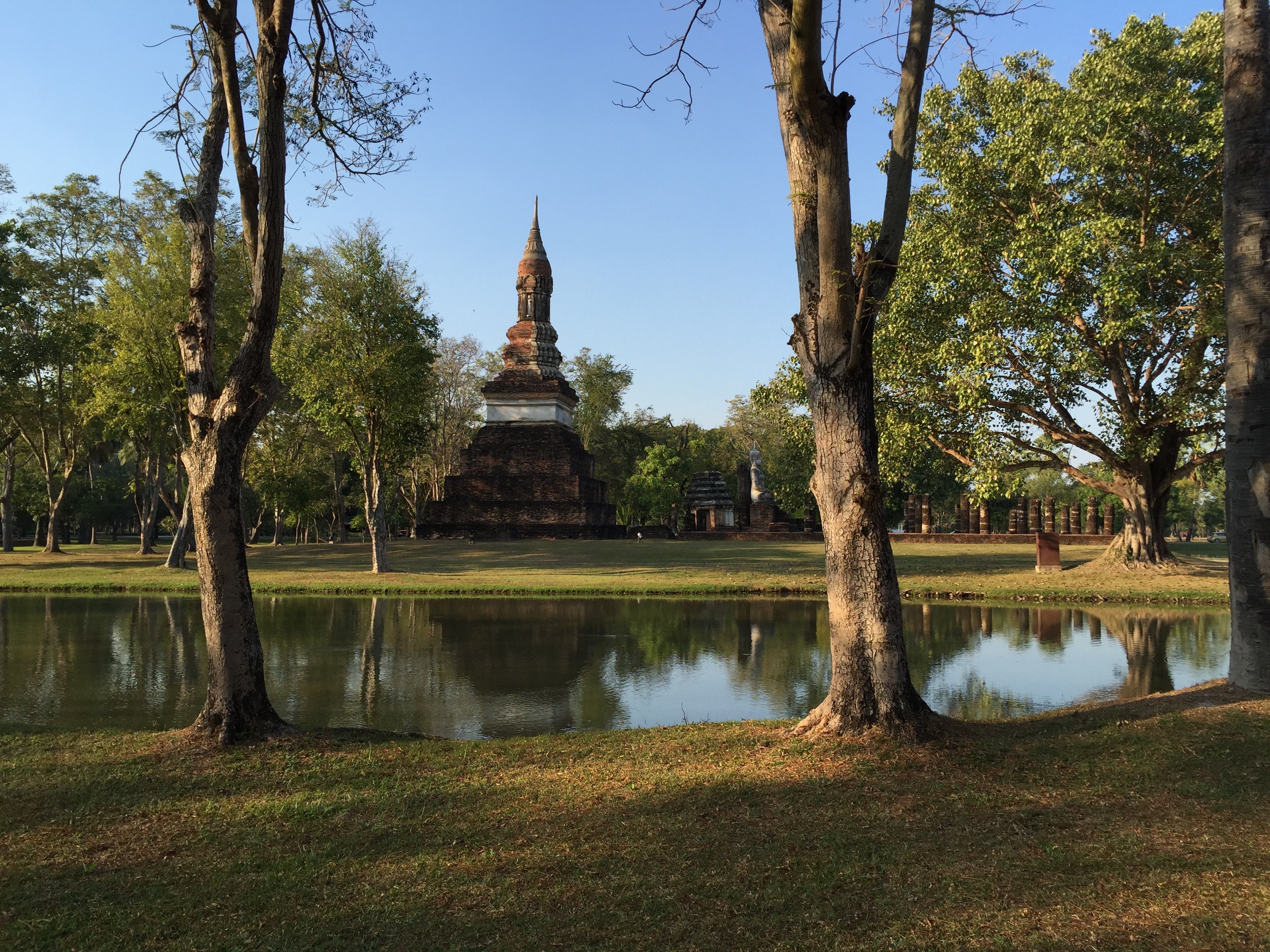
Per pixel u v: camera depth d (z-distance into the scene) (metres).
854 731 7.86
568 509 47.31
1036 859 5.32
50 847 5.95
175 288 30.61
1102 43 23.55
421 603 24.20
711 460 72.44
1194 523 97.44
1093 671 13.62
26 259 39.00
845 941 4.40
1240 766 6.97
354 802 6.72
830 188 7.54
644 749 8.07
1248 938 4.32
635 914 4.72
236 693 8.59
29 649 16.06
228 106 8.53
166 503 44.69
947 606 23.08
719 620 20.36
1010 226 24.06
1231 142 9.02
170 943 4.59
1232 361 9.09
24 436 44.22
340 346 29.41
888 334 24.62
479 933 4.57
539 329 50.78
